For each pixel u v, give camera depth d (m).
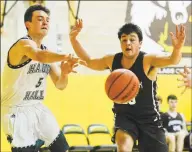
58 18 9.90
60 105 9.78
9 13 9.62
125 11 10.37
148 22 10.49
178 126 9.27
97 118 9.98
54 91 9.77
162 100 10.19
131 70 4.35
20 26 9.63
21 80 4.08
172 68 10.41
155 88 4.42
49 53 3.63
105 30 10.19
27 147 4.09
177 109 10.34
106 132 9.49
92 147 8.45
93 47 10.10
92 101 9.98
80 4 10.08
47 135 4.21
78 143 9.65
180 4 10.73
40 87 4.21
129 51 4.32
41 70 4.14
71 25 9.98
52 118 4.28
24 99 4.16
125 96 4.09
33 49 3.73
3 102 4.23
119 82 4.10
